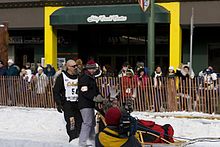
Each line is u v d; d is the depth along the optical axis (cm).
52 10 2502
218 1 2216
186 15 2266
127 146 626
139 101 1816
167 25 2472
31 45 2794
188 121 1488
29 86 2041
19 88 2064
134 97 1809
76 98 1120
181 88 1770
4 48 2188
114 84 1825
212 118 1571
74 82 1123
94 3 2412
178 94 1777
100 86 1816
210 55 2480
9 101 2086
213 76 1753
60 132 1407
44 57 2603
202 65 2486
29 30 2769
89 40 2758
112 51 2720
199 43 2489
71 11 2422
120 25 2670
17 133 1384
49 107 1995
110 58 2730
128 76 1825
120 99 1820
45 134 1366
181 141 1019
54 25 2486
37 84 2020
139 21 2272
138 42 2655
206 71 2061
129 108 1063
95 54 2752
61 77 1118
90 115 1077
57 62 2639
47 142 1064
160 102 1798
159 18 2253
